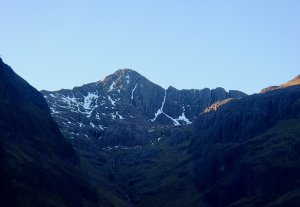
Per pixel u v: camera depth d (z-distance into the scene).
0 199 195.38
